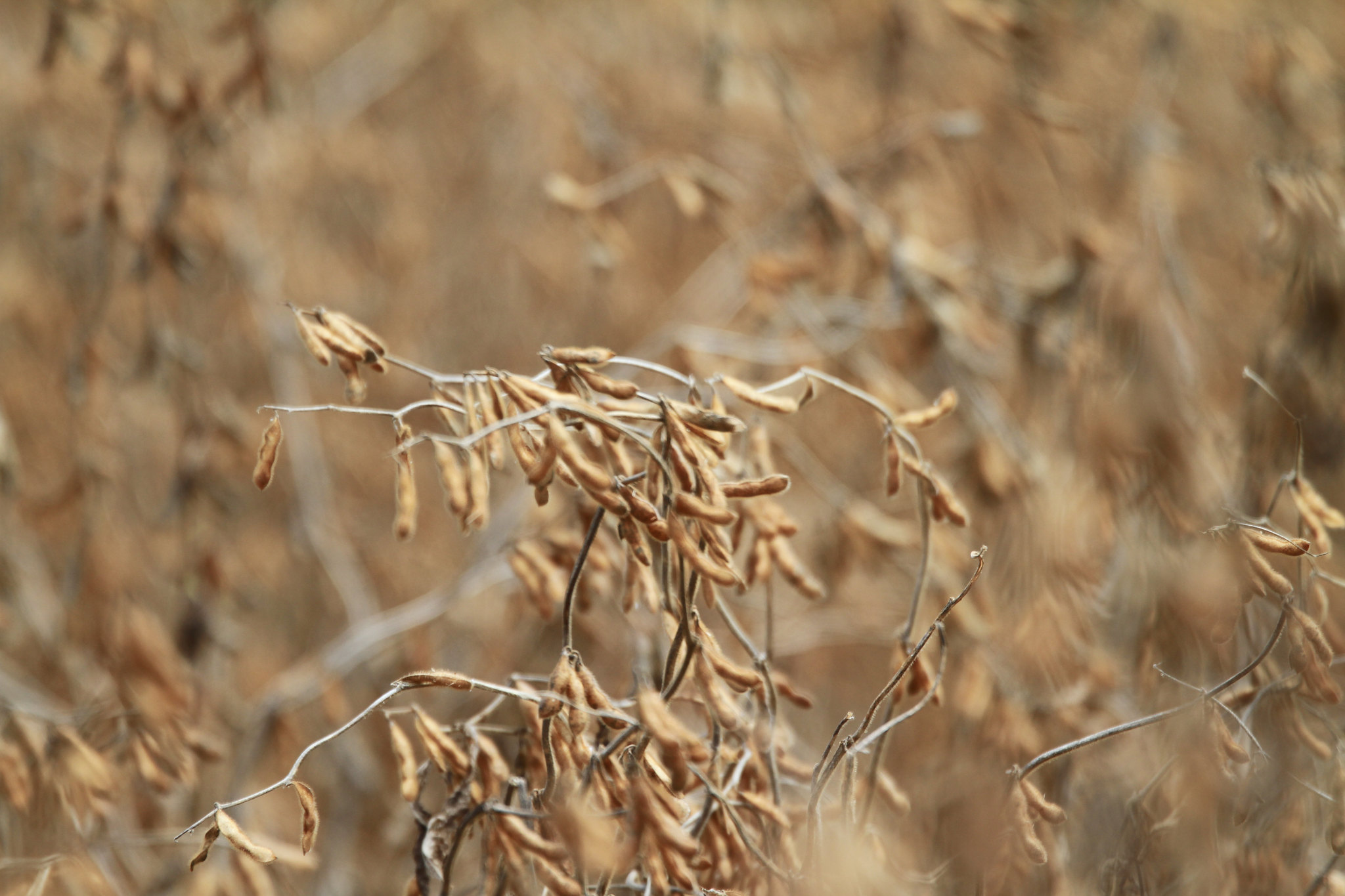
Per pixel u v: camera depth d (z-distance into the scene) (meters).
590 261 4.92
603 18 7.12
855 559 3.95
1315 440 3.78
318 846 4.08
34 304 5.39
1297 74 4.94
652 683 3.11
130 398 5.14
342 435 5.89
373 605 5.13
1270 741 2.94
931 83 5.71
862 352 4.56
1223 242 5.32
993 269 4.86
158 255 4.62
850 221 4.61
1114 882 2.96
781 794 2.66
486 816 2.39
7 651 4.39
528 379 2.27
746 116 6.12
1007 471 4.13
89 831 3.17
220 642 4.44
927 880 2.89
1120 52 5.84
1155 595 3.45
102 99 5.84
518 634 4.09
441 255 6.70
